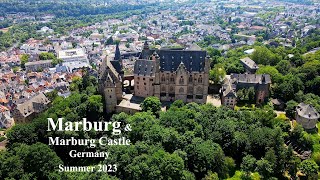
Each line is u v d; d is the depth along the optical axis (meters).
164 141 167.88
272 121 198.38
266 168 164.38
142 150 162.12
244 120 197.00
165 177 148.25
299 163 172.50
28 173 157.12
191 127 181.75
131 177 151.50
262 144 176.38
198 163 163.25
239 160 180.38
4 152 172.12
